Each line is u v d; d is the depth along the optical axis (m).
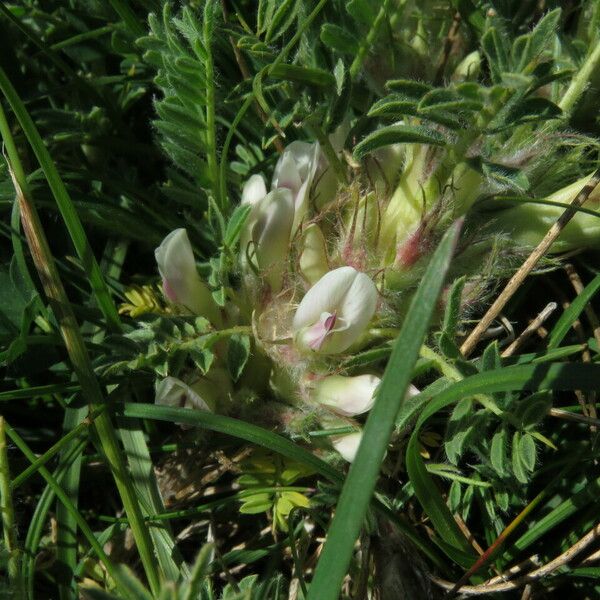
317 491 0.13
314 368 0.13
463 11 0.15
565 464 0.14
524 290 0.15
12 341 0.13
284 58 0.14
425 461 0.14
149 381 0.14
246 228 0.13
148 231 0.16
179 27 0.13
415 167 0.13
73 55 0.17
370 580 0.12
